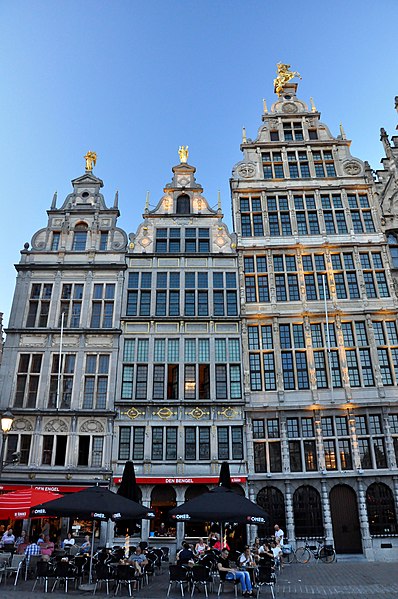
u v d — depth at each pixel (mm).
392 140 36188
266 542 21844
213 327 29875
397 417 27641
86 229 32906
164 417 27609
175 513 15844
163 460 26656
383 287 30938
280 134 36688
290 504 25828
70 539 22812
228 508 15906
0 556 17828
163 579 18500
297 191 34094
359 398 27953
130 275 31406
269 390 28453
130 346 29359
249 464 26625
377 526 25375
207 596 14953
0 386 27984
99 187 34500
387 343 29203
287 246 31922
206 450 27094
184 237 32781
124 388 28375
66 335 29406
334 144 35750
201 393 28484
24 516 17516
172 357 29188
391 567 21672
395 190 33875
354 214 33312
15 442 26875
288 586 16781
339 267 31688
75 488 25344
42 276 31141
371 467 26672
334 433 27375
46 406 27625
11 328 29312
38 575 15305
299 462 26938
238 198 34156
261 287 31281
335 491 26406
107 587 15406
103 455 26578
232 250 32250
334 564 23203
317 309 30312
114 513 15391
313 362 28938
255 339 29828
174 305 30641
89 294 30609
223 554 16578
